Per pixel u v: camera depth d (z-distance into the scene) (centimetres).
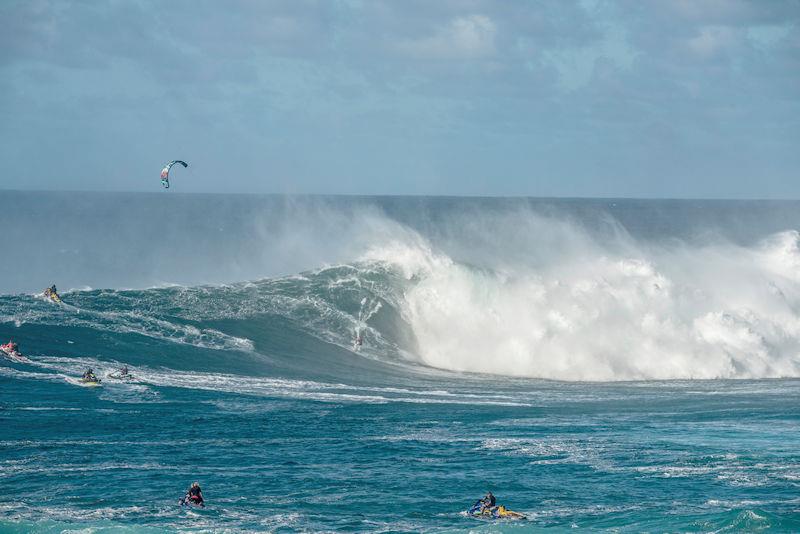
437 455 11025
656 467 10438
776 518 8206
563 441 11869
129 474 9669
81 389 13525
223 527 7975
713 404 15250
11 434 11044
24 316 16712
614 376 19300
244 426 12200
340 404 14150
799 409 14638
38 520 7919
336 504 8888
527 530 8012
